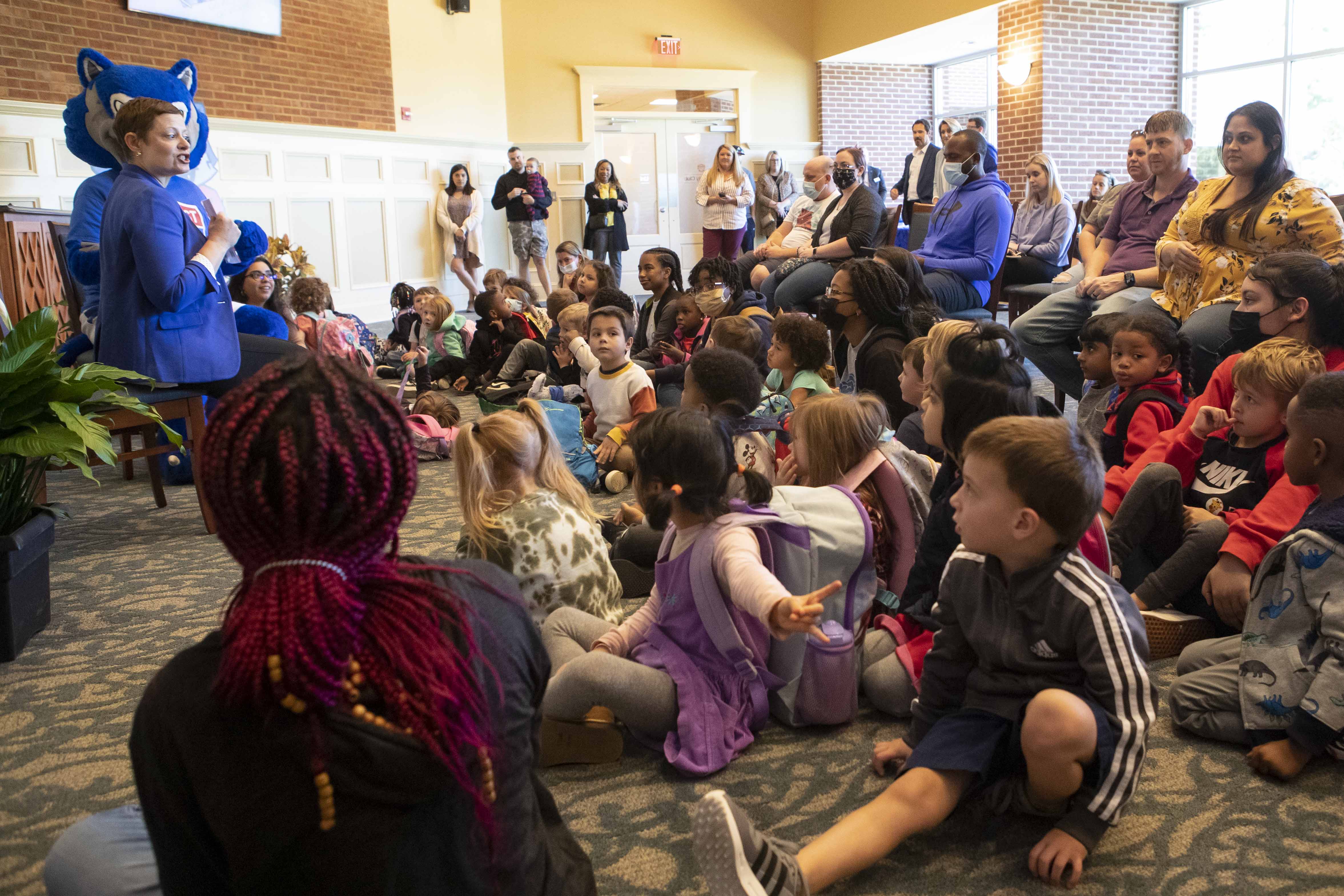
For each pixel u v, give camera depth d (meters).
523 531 1.89
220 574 2.81
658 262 4.81
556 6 11.40
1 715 1.93
